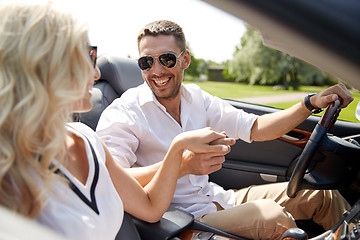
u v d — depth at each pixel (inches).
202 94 80.0
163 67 69.1
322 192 73.7
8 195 29.9
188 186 71.9
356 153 54.3
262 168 90.3
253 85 663.1
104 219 37.3
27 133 29.5
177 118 76.0
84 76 32.8
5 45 29.9
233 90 590.6
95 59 38.1
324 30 26.4
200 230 59.3
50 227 32.5
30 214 30.8
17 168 30.1
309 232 77.0
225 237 58.9
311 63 29.4
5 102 29.3
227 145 56.2
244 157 92.0
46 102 30.3
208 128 56.6
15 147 29.8
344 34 26.0
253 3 27.3
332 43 26.6
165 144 72.5
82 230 34.0
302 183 56.5
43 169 31.1
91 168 38.4
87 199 36.0
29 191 30.6
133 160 69.6
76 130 42.4
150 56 68.8
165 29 69.5
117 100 73.6
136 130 70.7
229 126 79.4
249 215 62.2
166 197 55.5
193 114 77.0
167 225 56.7
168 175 55.6
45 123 30.9
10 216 19.0
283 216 61.4
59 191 33.4
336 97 59.4
